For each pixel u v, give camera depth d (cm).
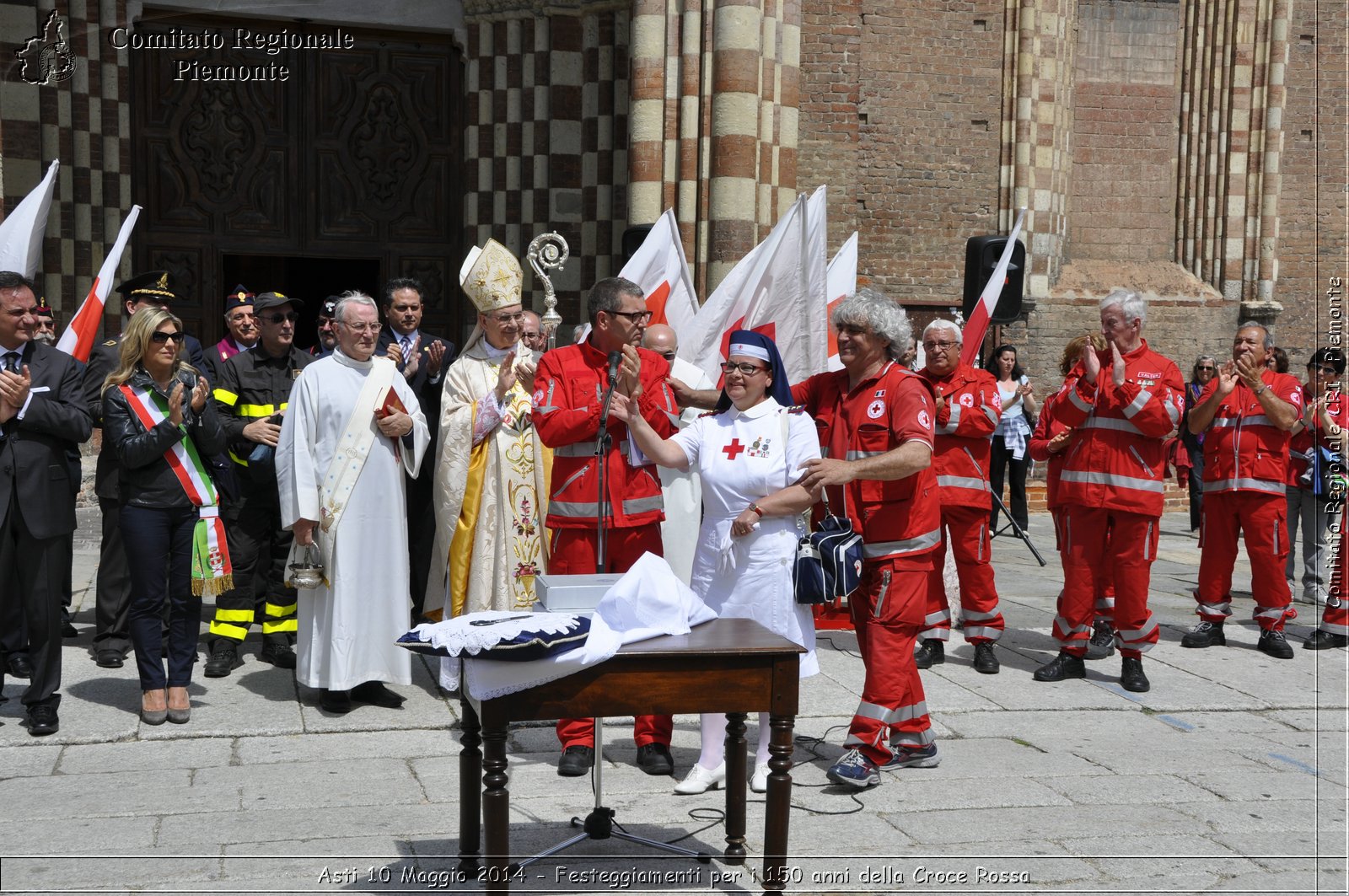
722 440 462
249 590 652
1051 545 1281
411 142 1435
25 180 1254
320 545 568
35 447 525
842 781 476
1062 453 704
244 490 647
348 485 568
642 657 346
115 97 1303
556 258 602
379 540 576
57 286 1270
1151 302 1539
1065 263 1555
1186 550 1259
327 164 1411
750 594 455
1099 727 580
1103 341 658
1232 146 1537
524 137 1398
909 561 488
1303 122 1570
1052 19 1472
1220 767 521
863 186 1456
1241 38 1521
